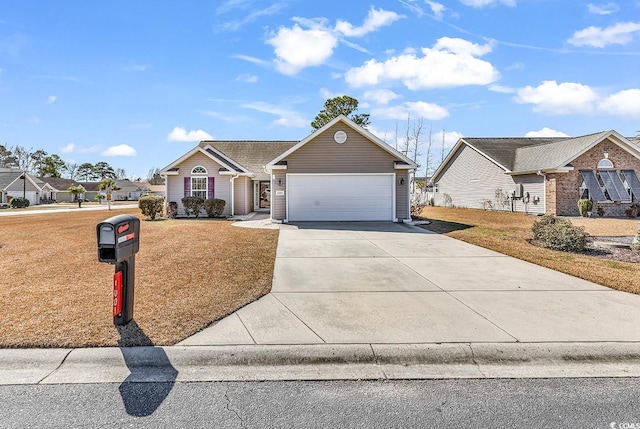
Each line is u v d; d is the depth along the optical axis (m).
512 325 3.85
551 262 7.14
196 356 3.15
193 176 18.98
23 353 3.12
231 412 2.43
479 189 24.59
